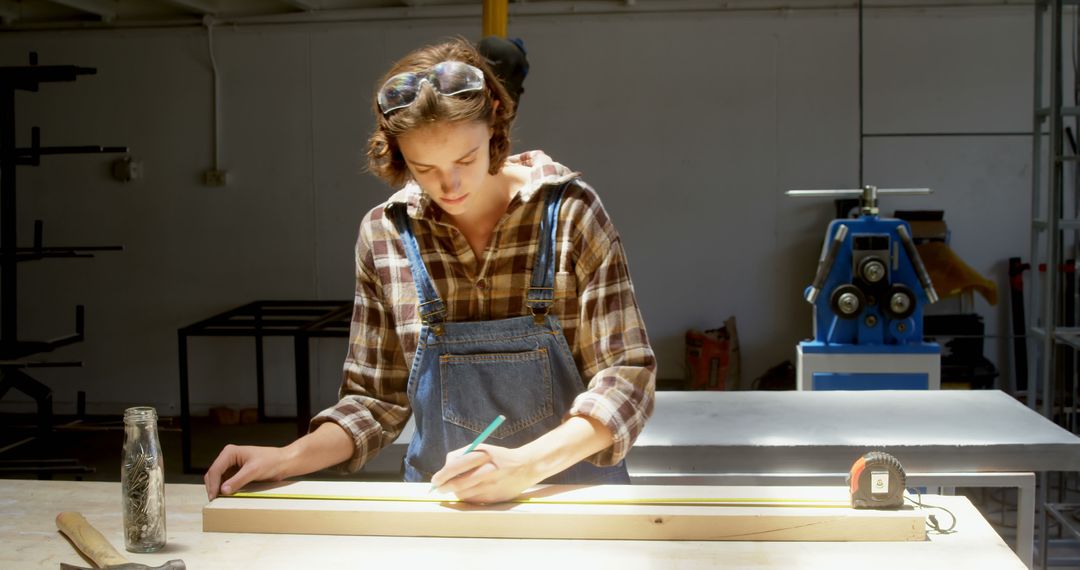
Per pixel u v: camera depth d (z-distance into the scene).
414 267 1.50
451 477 1.35
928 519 1.41
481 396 1.50
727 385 6.06
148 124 6.48
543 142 6.22
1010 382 6.01
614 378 1.41
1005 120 5.94
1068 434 2.42
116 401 6.64
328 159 6.37
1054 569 3.74
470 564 1.27
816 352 3.57
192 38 6.38
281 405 6.53
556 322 1.49
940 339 5.64
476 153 1.29
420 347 1.51
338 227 6.40
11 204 3.73
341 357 6.43
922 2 5.91
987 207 5.99
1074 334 3.67
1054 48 3.67
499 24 3.64
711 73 6.09
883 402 2.81
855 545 1.33
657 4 6.06
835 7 5.98
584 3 6.10
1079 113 3.66
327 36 6.29
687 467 2.38
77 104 6.51
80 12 6.44
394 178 1.40
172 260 6.54
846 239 3.59
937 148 6.00
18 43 6.52
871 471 1.38
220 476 1.47
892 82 5.98
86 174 6.55
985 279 5.43
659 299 6.25
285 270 6.46
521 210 1.46
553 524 1.36
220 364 6.56
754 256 6.16
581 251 1.47
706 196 6.16
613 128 6.17
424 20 6.21
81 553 1.33
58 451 5.80
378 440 1.56
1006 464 2.34
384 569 1.26
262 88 6.38
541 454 1.36
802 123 6.06
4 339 3.77
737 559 1.28
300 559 1.29
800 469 2.37
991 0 5.87
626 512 1.36
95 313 6.62
